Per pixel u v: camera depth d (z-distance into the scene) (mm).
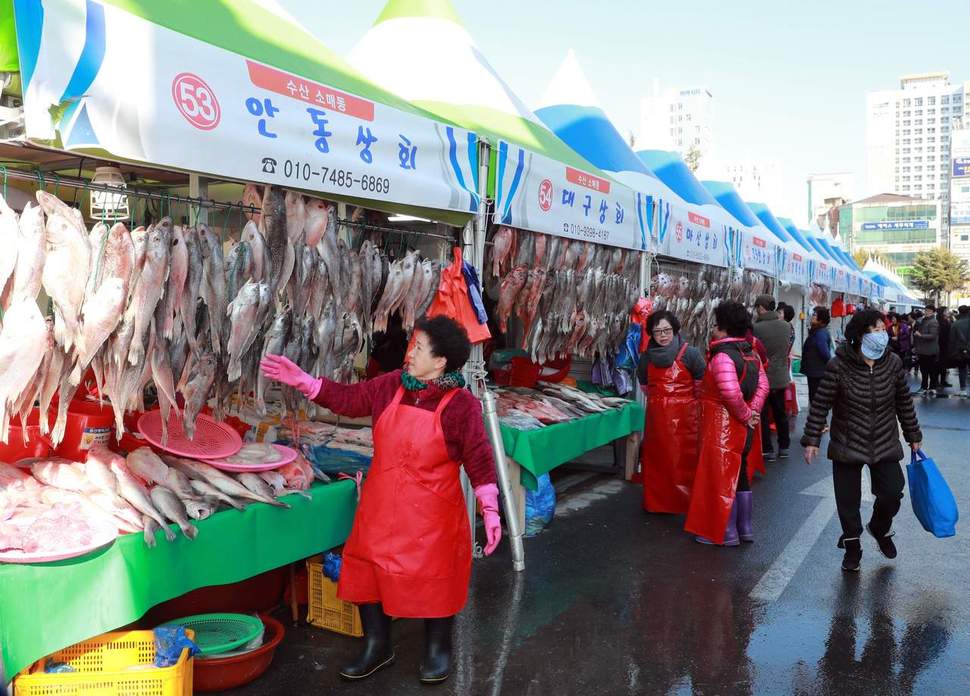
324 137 3387
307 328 3430
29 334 2398
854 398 4559
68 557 2461
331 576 3609
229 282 3066
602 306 6383
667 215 7359
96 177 3410
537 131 5934
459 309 4434
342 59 4148
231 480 3188
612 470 7512
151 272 2709
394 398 3133
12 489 2805
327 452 4074
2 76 2641
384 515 3068
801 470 7910
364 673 3270
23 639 2367
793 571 4773
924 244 111812
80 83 2443
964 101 162875
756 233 10914
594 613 4090
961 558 5047
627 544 5293
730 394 5027
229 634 3328
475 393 4699
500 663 3500
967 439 10141
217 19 3336
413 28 6066
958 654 3652
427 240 5188
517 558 4711
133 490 2859
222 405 3328
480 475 3084
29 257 2402
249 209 3354
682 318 8266
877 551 5207
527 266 5445
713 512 5219
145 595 2730
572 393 6594
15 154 3322
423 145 4020
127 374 2727
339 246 3605
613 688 3301
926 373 15875
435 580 3068
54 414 3256
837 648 3709
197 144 2816
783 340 8430
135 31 2633
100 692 2650
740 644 3740
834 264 17734
